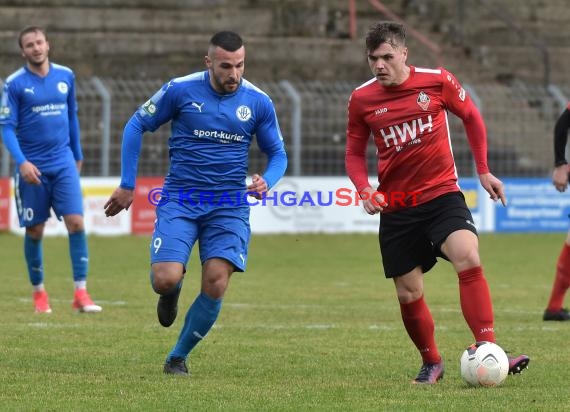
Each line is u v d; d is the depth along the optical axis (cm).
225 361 2447
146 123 2222
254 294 3947
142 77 8150
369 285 4275
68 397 1969
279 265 5034
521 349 2658
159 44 8225
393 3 9100
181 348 2250
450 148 2184
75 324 3056
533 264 5191
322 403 1923
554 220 6925
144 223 6372
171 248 2170
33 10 8212
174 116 2238
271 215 6500
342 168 7219
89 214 6253
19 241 5862
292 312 3434
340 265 5066
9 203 6188
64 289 4000
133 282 4250
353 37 8669
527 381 2183
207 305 2212
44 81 3309
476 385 2100
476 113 2209
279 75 8300
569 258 3241
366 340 2808
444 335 2927
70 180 3356
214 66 2162
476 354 2094
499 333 2967
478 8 9162
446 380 2216
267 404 1909
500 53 8900
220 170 2222
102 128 6438
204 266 2206
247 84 2253
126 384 2112
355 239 6294
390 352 2602
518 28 8706
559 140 3259
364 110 2188
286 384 2138
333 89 8088
